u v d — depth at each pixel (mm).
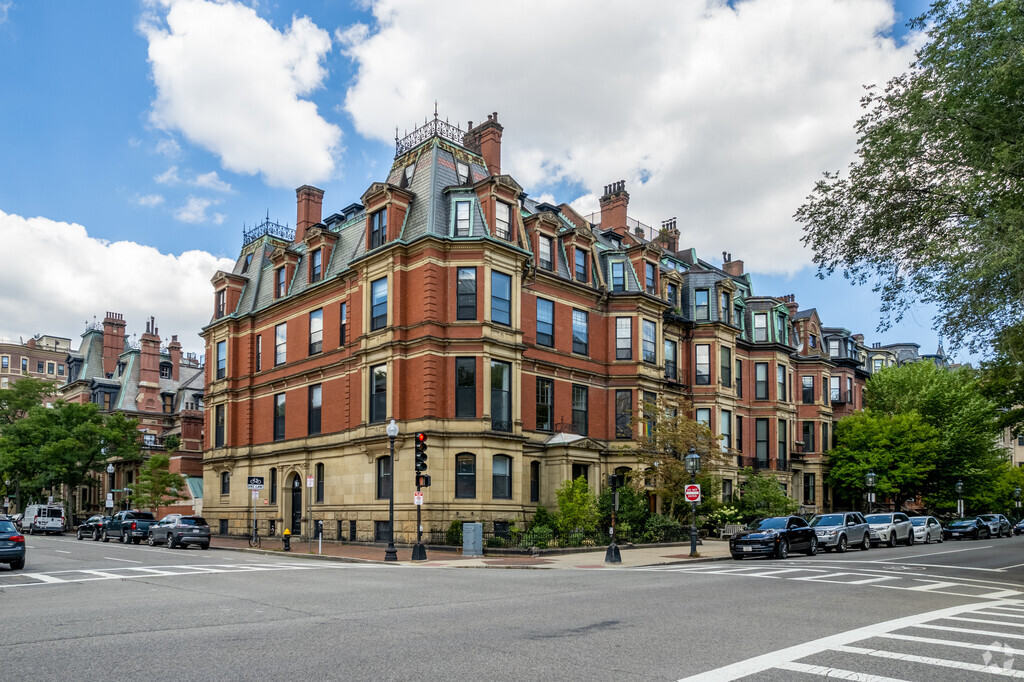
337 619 12922
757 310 53812
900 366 65562
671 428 37156
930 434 53812
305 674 8844
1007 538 50281
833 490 57281
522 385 37719
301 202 48844
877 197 20672
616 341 42531
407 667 9219
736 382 51406
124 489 59938
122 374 79938
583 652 10164
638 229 48656
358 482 37219
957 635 11664
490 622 12609
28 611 13961
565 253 41531
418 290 35188
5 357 110625
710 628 12156
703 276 49469
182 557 29750
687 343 47906
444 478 33781
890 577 21484
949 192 19406
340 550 33031
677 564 27141
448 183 37594
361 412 37094
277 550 33594
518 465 35344
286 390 43875
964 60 18406
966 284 19000
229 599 15719
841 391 61188
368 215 37781
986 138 18922
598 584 18984
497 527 34156
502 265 36000
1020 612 14414
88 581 19625
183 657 9766
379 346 35625
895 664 9523
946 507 58312
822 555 31969
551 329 39781
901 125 20219
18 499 68188
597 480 39031
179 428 72188
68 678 8664
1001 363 28609
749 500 45812
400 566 25797
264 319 46688
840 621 13062
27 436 61969
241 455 46281
